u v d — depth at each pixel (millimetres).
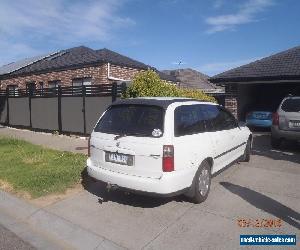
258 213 5086
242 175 7105
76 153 9406
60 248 4270
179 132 5039
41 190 6152
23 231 4758
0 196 6000
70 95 13508
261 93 17344
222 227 4629
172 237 4367
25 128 16438
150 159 4824
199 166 5367
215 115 6398
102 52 19875
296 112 9258
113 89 11844
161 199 5676
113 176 5152
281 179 6805
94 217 5035
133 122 5180
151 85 10828
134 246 4168
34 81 22234
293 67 13414
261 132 14414
